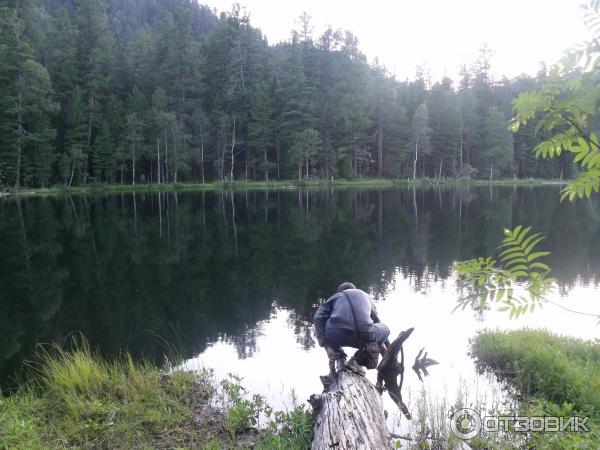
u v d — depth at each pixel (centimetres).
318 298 940
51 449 363
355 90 7406
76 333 735
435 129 7019
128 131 5544
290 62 7719
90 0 6956
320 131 6556
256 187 5872
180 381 504
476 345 616
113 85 6406
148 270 1220
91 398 451
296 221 2295
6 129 4394
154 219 2406
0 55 4406
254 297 952
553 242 1582
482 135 7106
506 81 7819
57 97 5672
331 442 332
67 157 4931
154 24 13362
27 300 934
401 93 8100
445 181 6606
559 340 598
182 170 5928
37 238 1750
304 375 550
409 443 384
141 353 643
